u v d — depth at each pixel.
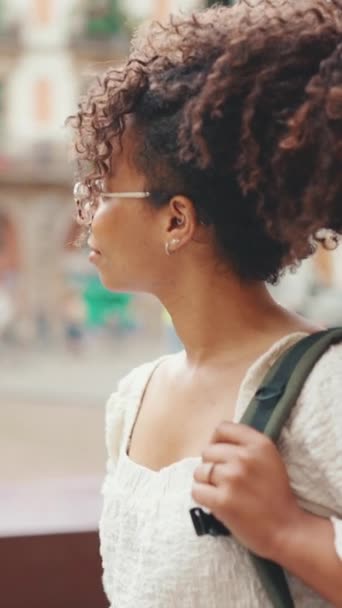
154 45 0.93
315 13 0.86
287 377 0.84
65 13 18.52
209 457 0.82
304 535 0.79
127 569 0.93
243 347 0.93
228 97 0.84
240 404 0.88
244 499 0.79
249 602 0.83
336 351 0.85
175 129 0.88
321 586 0.78
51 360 15.70
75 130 0.97
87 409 10.48
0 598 1.63
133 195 0.92
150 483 0.92
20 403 10.91
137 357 15.96
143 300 17.38
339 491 0.80
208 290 0.94
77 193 0.99
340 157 0.81
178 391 0.97
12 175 18.36
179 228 0.90
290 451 0.83
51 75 18.58
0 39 18.48
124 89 0.90
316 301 11.59
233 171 0.86
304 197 0.83
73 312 17.78
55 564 1.65
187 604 0.85
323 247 0.91
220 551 0.84
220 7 0.97
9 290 18.28
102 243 0.95
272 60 0.84
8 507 1.78
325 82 0.81
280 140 0.83
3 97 18.64
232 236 0.90
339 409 0.81
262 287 0.96
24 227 18.47
